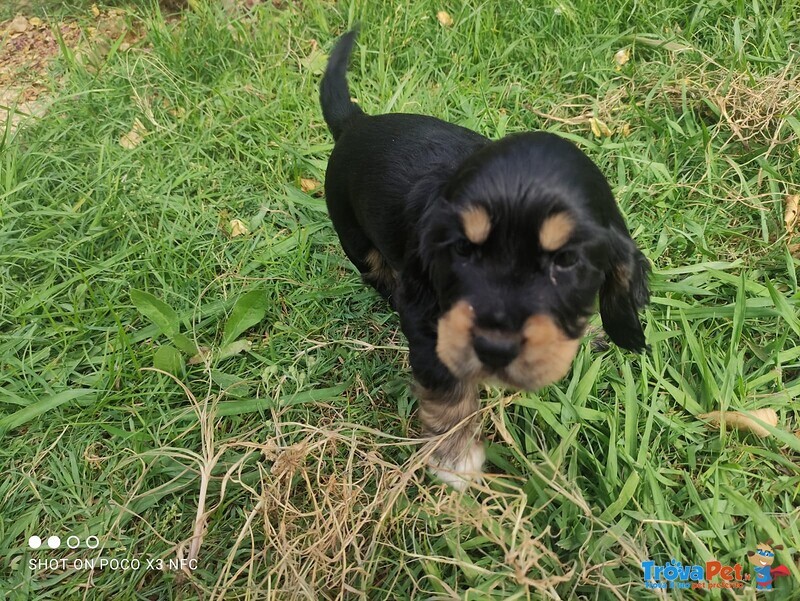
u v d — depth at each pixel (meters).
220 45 0.79
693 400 0.45
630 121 0.67
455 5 0.81
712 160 0.60
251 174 0.66
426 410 0.42
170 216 0.63
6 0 0.94
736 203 0.58
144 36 0.85
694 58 0.71
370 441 0.43
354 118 0.52
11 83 0.82
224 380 0.49
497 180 0.32
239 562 0.41
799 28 0.73
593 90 0.71
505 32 0.78
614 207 0.37
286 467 0.41
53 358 0.52
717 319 0.49
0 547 0.42
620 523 0.39
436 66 0.75
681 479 0.42
